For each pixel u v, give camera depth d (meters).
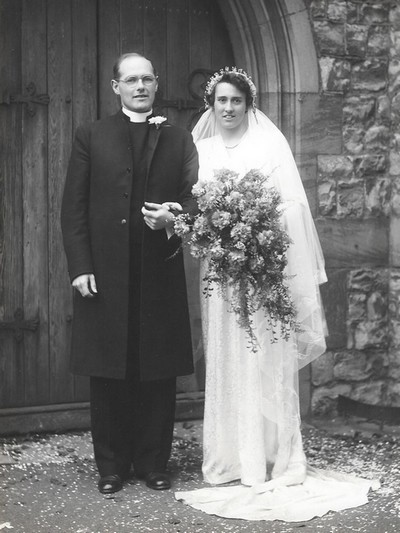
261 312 4.29
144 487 4.32
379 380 5.82
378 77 5.74
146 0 5.48
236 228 3.89
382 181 5.78
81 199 4.23
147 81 4.20
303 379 5.62
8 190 5.28
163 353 4.20
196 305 5.25
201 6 5.59
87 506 4.07
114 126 4.24
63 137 5.36
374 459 4.83
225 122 4.33
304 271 4.39
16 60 5.25
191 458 4.80
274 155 4.37
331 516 3.96
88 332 4.20
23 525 3.83
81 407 5.43
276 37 5.47
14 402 5.36
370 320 5.78
